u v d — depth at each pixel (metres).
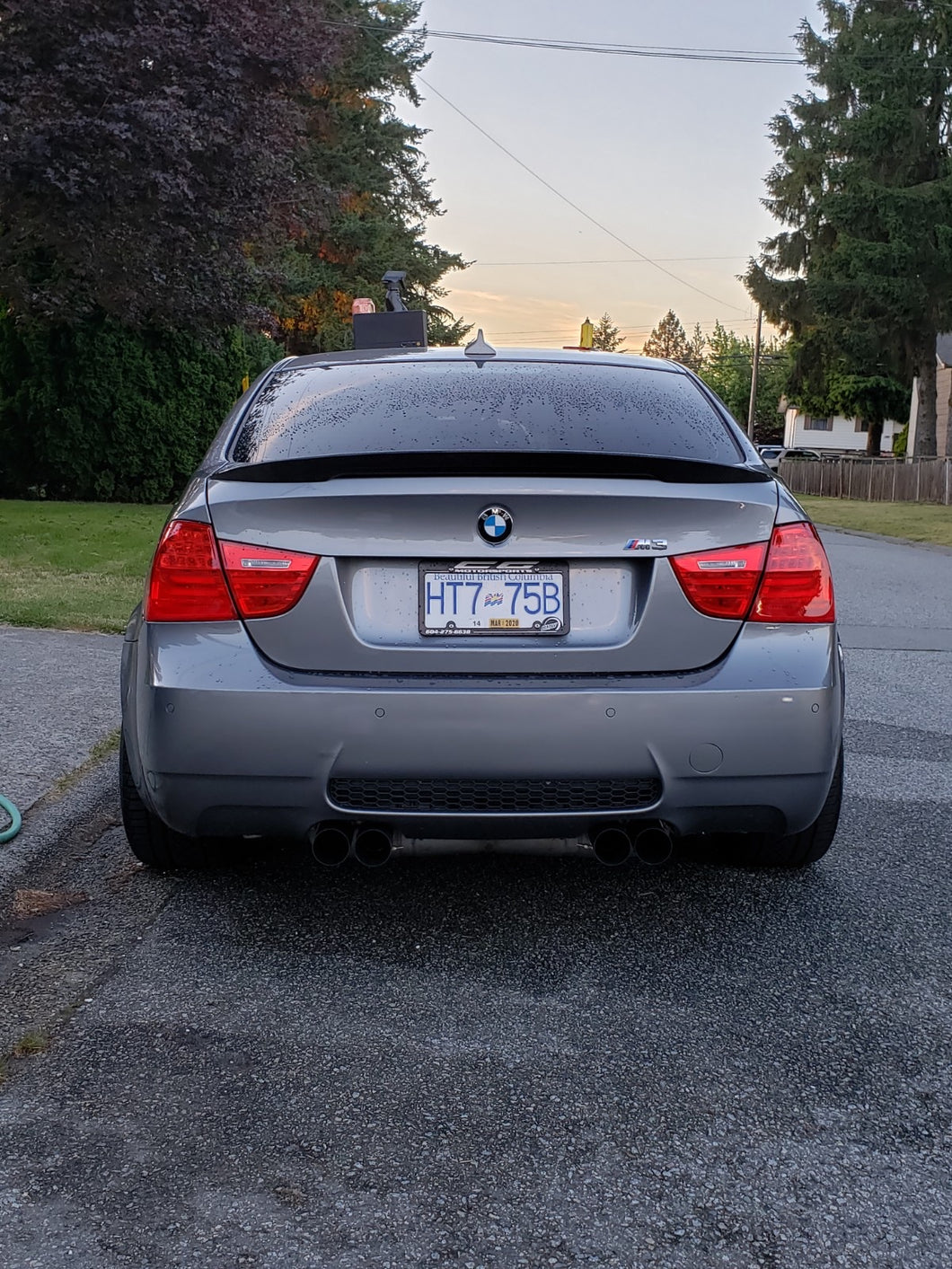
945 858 4.20
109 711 5.59
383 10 41.59
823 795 3.13
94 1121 2.46
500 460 3.04
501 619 3.01
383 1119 2.48
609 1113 2.52
